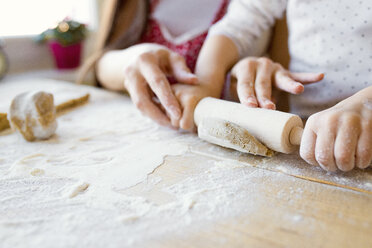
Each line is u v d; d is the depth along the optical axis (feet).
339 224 1.03
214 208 1.14
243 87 1.76
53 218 1.10
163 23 3.32
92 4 4.76
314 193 1.22
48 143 1.80
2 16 3.94
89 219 1.09
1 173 1.45
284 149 1.47
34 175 1.43
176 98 1.81
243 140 1.50
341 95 1.99
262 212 1.11
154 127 2.03
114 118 2.23
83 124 2.11
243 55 2.49
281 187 1.27
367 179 1.31
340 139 1.22
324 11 2.00
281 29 2.67
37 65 4.37
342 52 1.94
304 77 1.84
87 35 4.52
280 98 2.38
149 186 1.31
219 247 0.93
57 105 2.34
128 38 3.40
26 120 1.78
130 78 1.96
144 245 0.95
